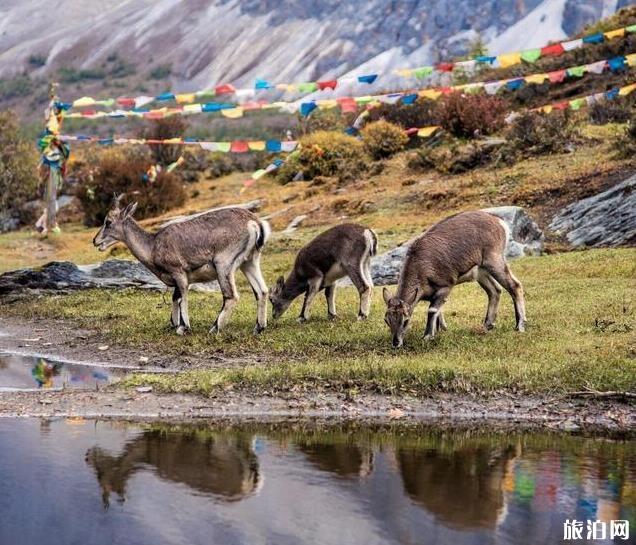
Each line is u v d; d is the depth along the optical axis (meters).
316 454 9.27
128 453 9.16
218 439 9.75
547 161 29.81
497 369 11.96
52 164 35.91
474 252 13.79
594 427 10.51
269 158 45.97
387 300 13.55
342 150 38.56
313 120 47.75
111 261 21.67
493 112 36.25
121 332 15.83
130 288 20.89
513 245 21.75
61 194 48.69
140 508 7.66
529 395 11.38
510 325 14.64
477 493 8.11
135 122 171.25
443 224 13.94
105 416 10.61
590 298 16.22
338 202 30.95
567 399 11.28
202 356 13.97
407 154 36.44
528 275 19.50
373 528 7.29
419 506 7.77
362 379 11.79
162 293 20.33
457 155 32.56
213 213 15.25
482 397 11.34
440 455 9.29
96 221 39.88
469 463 9.02
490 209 22.53
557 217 24.89
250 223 15.15
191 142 24.19
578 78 41.69
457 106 36.47
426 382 11.62
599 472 8.74
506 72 46.06
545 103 40.25
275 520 7.42
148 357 14.11
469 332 14.32
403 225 26.91
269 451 9.34
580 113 36.84
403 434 10.10
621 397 11.21
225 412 10.83
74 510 7.60
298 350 13.95
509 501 7.91
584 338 13.55
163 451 9.26
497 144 32.12
